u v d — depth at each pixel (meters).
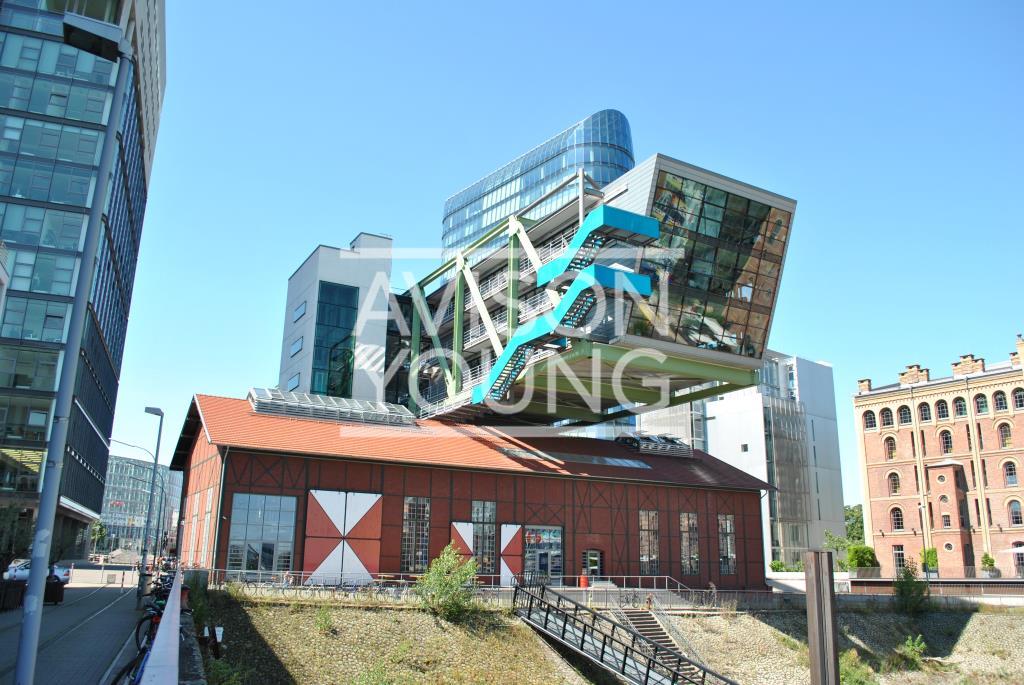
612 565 41.94
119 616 25.09
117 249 64.56
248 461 33.78
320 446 35.75
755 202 39.38
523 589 31.08
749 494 48.44
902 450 73.50
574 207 42.41
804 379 107.75
